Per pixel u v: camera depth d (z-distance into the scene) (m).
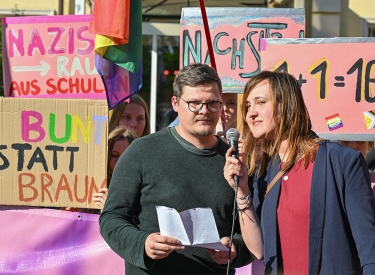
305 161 2.68
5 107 3.64
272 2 8.01
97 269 3.69
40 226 3.75
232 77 4.49
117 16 3.56
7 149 3.65
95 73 4.29
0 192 3.65
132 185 2.86
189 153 2.89
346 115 4.09
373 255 2.48
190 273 2.81
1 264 3.76
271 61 4.15
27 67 4.41
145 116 4.91
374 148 4.97
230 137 2.79
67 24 4.33
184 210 2.82
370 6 7.73
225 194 2.87
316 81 4.11
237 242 2.87
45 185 3.62
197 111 2.82
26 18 4.39
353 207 2.57
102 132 3.57
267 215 2.72
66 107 3.60
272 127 2.76
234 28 4.50
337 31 7.66
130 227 2.76
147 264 2.67
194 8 4.54
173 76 8.66
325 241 2.58
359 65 4.08
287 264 2.63
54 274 3.73
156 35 8.57
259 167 2.88
